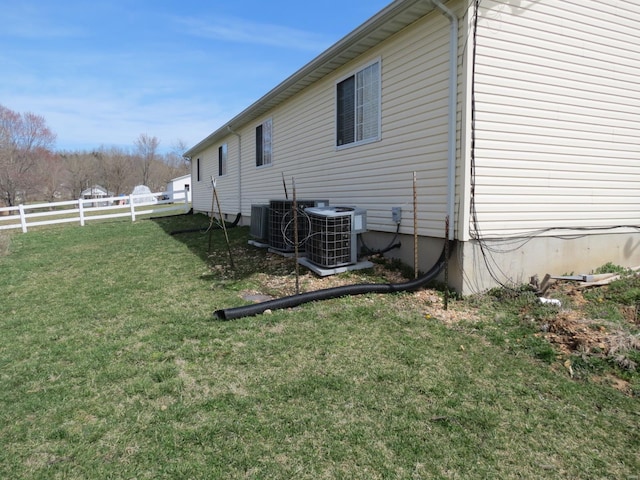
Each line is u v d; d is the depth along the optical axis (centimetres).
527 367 335
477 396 293
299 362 344
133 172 5566
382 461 228
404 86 596
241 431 254
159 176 6022
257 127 1202
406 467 223
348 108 743
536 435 251
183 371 333
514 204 539
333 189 802
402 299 498
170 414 273
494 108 512
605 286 547
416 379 315
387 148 640
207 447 240
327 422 262
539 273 570
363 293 515
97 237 1194
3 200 3531
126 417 272
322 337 392
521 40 525
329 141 809
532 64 535
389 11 537
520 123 532
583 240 605
